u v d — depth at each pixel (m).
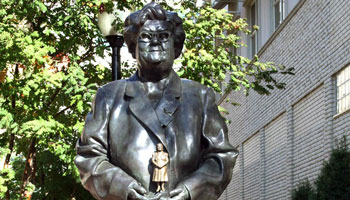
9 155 14.55
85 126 3.47
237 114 30.47
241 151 29.69
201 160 3.45
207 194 3.29
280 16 23.17
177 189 3.20
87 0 13.52
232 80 14.48
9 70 14.18
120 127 3.41
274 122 23.55
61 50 14.45
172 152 3.34
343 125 15.89
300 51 19.62
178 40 3.52
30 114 13.67
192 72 14.02
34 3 13.30
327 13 16.83
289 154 20.88
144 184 3.27
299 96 19.84
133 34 3.47
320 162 17.81
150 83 3.49
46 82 13.11
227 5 32.06
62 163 20.45
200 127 3.46
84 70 15.07
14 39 12.56
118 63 10.23
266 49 24.22
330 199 12.48
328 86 16.83
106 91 3.51
